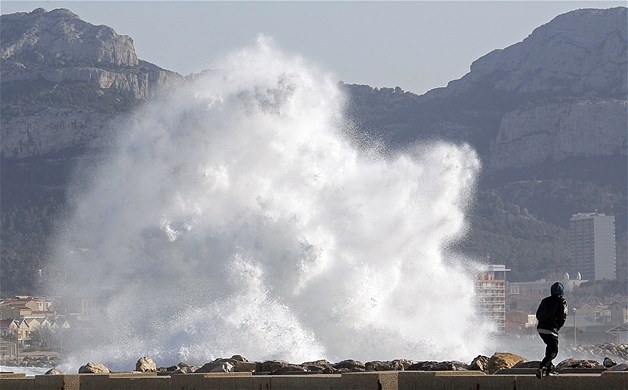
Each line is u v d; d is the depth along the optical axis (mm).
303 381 88250
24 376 111500
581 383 74750
